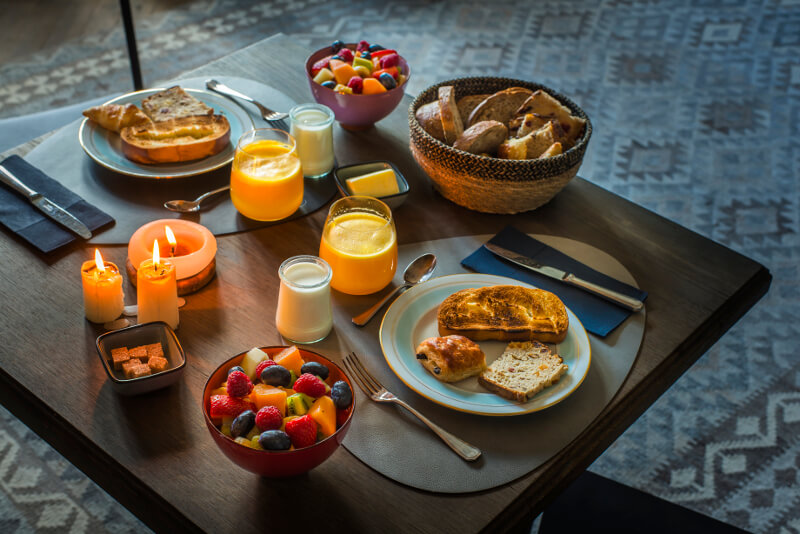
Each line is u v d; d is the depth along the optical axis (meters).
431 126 1.32
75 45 3.44
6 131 1.73
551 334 1.02
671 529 1.17
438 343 0.97
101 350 0.92
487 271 1.17
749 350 2.20
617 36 3.76
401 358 0.99
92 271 1.02
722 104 3.28
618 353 1.05
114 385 0.90
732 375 2.13
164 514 0.82
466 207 1.31
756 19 3.93
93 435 0.89
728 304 1.17
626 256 1.24
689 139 3.05
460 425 0.93
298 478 0.85
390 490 0.85
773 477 1.87
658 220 1.33
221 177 1.33
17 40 3.44
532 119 1.30
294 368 0.89
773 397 2.07
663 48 3.67
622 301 1.11
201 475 0.85
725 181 2.83
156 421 0.91
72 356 0.98
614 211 1.34
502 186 1.22
